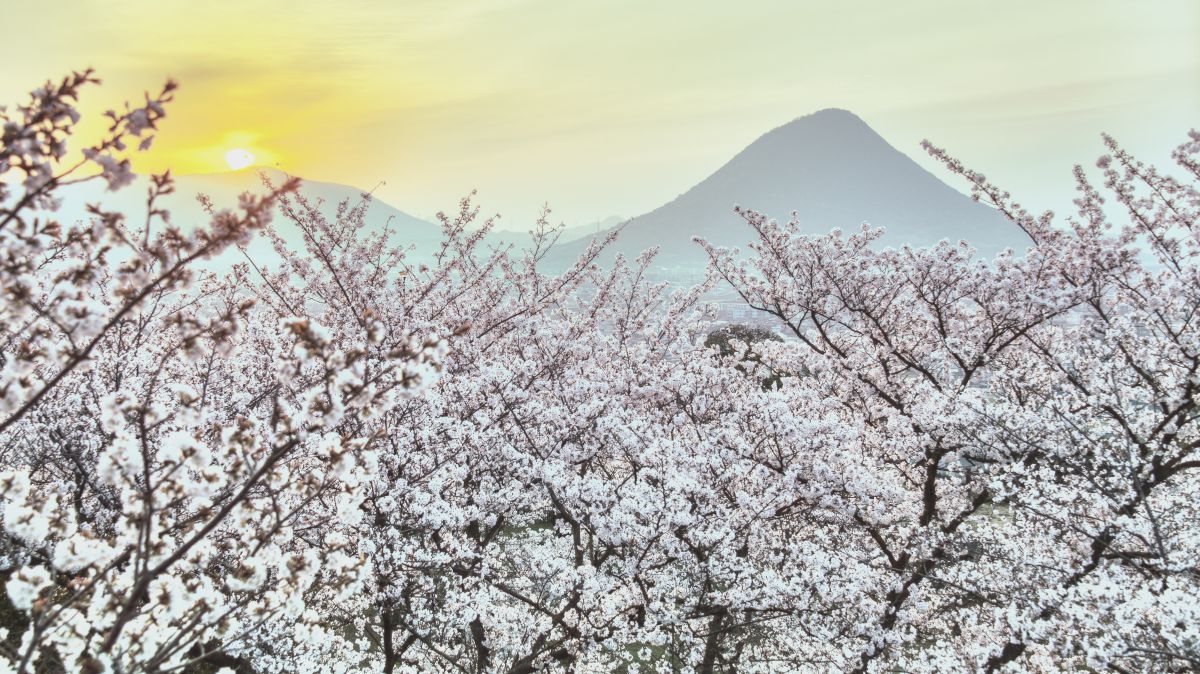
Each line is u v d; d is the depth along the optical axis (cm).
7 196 246
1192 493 919
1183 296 1016
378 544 738
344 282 1121
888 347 1251
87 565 332
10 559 459
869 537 1166
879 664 939
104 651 279
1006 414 943
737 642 1093
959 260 1231
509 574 1174
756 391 1067
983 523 1302
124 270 276
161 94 255
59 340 302
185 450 309
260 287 1159
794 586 873
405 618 820
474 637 971
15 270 266
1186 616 587
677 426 1190
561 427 1041
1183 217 1012
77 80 245
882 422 1315
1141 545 831
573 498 895
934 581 1071
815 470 898
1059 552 898
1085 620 680
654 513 855
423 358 315
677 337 1517
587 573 873
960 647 1030
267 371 950
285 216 1035
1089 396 941
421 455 845
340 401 306
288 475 358
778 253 1358
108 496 700
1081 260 1105
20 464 779
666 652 1143
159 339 832
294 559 338
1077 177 1130
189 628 327
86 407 701
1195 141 962
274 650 666
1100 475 930
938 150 1245
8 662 309
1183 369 894
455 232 1338
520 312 1183
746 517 925
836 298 1392
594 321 1478
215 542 537
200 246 272
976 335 1279
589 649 883
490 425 972
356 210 1165
